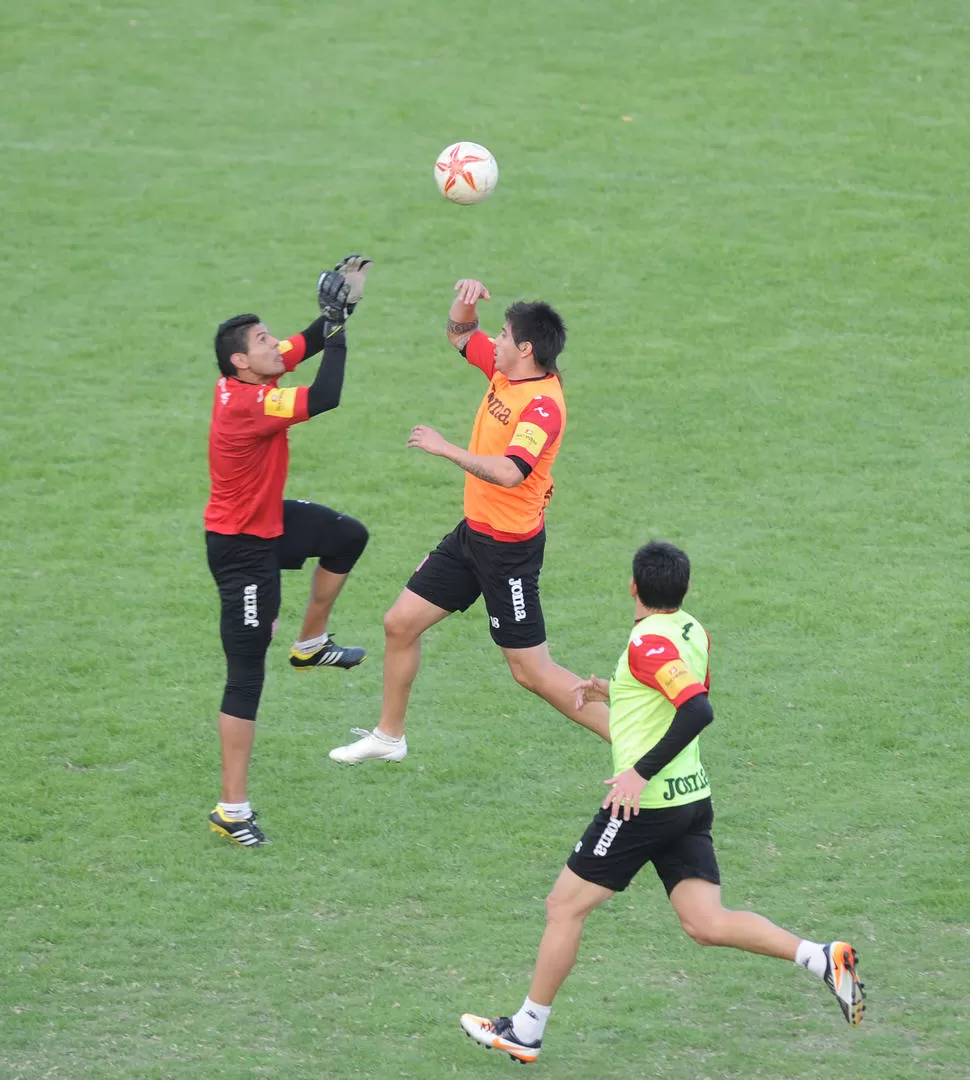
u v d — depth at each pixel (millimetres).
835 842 26516
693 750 20562
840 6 82312
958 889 24953
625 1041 21188
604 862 20141
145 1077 20062
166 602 35844
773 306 54156
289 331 51531
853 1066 20469
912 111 70438
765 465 43406
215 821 26391
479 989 22453
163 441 44812
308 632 28359
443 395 48344
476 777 28859
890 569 37344
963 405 46875
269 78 75125
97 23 81438
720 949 23688
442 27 81312
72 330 52031
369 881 25422
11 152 66938
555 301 54594
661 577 20234
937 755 29344
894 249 58281
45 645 33625
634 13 82562
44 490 41594
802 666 32906
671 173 65250
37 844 26234
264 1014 21750
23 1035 21031
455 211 62188
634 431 45594
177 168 66000
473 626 35469
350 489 42031
